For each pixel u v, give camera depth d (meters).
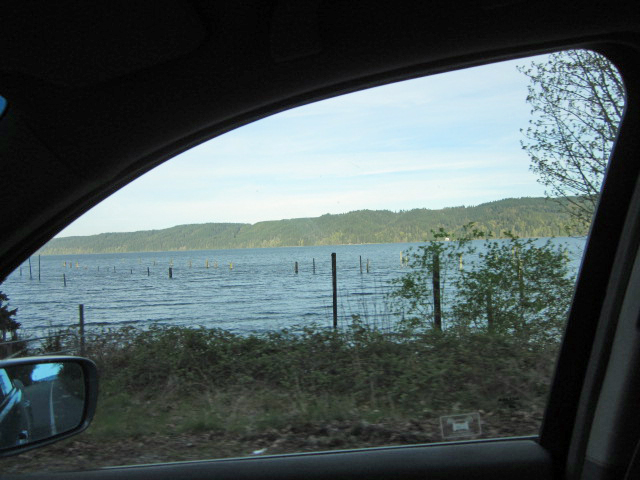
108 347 5.01
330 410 3.26
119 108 1.72
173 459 2.51
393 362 4.84
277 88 1.85
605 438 2.07
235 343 5.84
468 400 3.39
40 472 2.29
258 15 1.62
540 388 3.73
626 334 2.06
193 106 1.81
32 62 1.56
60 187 1.72
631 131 2.20
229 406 3.64
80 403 2.08
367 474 2.24
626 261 2.12
